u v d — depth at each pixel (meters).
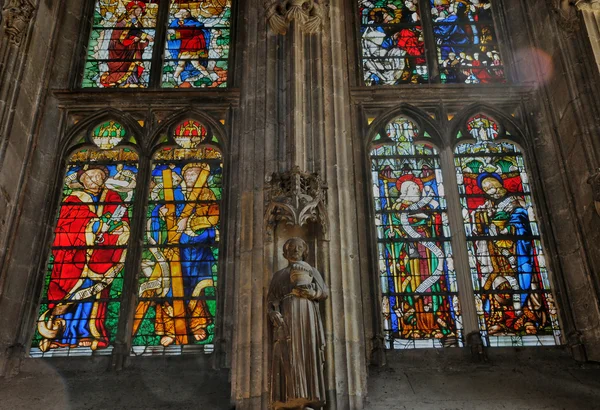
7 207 14.56
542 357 13.71
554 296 14.45
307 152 13.78
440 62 17.81
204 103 16.70
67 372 13.43
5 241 14.29
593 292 13.80
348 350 11.84
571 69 15.37
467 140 16.28
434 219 15.37
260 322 12.11
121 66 17.89
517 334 14.08
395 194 15.70
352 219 14.01
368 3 18.83
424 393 12.62
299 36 15.23
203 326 14.11
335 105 14.48
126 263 14.64
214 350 13.63
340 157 13.82
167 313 14.27
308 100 14.45
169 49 18.19
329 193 13.23
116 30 18.50
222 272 14.54
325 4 16.02
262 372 11.70
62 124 16.47
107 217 15.43
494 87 16.78
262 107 14.54
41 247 14.84
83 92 16.73
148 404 12.45
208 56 18.06
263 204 13.26
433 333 14.09
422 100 16.69
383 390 12.73
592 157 14.35
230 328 13.84
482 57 17.88
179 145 16.33
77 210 15.53
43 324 14.16
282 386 11.07
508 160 16.17
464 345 13.92
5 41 15.68
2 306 13.75
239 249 13.35
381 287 14.57
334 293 12.22
